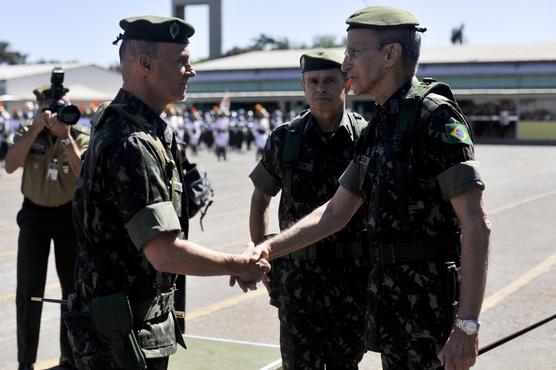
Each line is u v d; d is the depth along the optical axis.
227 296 7.18
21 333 4.86
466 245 2.73
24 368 4.87
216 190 16.25
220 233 10.46
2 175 20.62
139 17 2.89
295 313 3.83
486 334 5.87
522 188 16.14
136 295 2.87
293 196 3.89
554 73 41.59
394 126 2.92
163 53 2.88
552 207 12.98
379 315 2.98
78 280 2.94
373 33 2.93
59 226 4.83
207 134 34.84
